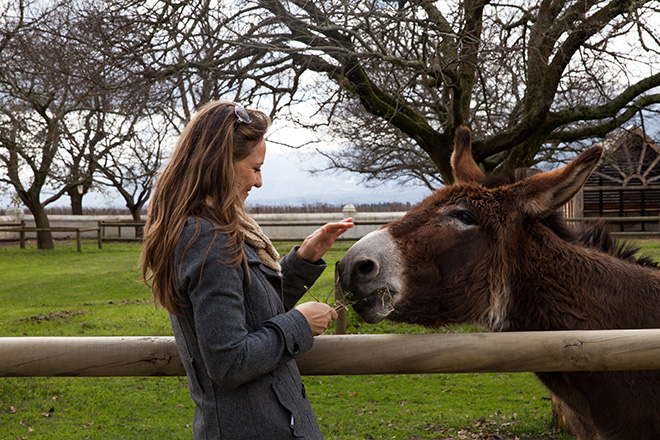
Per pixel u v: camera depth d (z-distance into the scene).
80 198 28.81
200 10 7.78
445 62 7.76
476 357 1.84
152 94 8.57
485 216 2.19
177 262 1.47
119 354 1.87
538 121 8.10
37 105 16.31
